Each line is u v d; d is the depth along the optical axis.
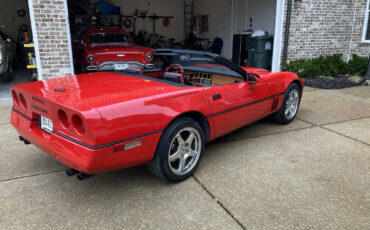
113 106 2.23
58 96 2.42
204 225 2.27
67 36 5.88
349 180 2.94
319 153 3.58
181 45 14.94
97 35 8.28
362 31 9.38
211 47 13.59
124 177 3.02
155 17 14.38
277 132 4.31
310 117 5.05
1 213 2.40
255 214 2.40
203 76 4.10
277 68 8.73
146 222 2.30
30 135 2.68
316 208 2.48
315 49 9.20
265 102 3.92
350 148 3.73
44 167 3.21
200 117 2.98
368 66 7.83
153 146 2.51
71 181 2.92
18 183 2.86
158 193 2.71
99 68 6.98
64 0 5.67
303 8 8.54
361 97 6.50
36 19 5.60
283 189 2.77
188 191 2.74
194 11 15.79
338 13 9.19
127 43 8.42
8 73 7.90
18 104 2.94
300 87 4.76
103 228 2.23
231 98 3.29
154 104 2.48
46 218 2.35
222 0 13.02
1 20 12.38
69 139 2.26
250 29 11.59
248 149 3.70
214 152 3.61
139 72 3.56
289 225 2.27
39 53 5.79
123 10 14.54
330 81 8.07
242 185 2.83
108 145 2.19
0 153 3.53
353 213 2.41
